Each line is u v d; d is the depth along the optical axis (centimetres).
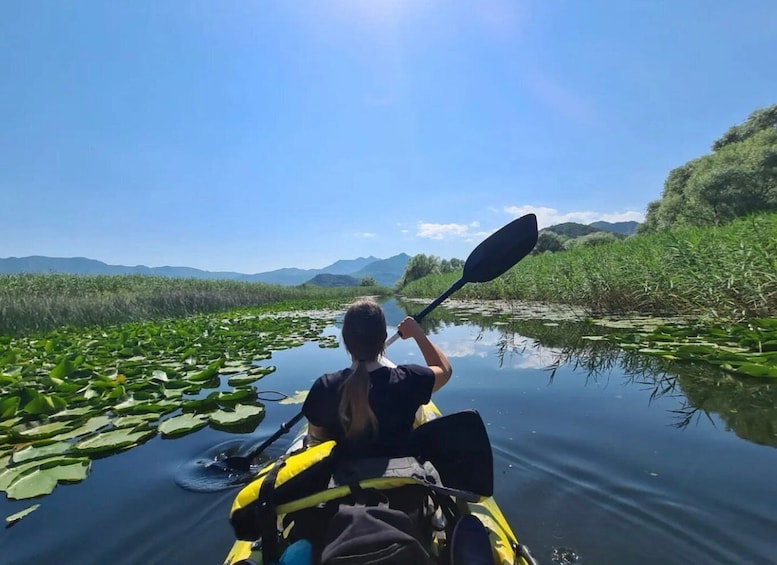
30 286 1772
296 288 4119
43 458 326
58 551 226
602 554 212
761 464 279
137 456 335
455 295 2136
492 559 152
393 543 132
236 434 376
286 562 146
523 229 338
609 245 1229
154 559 221
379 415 178
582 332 742
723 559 204
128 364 620
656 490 258
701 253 731
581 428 348
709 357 490
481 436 183
